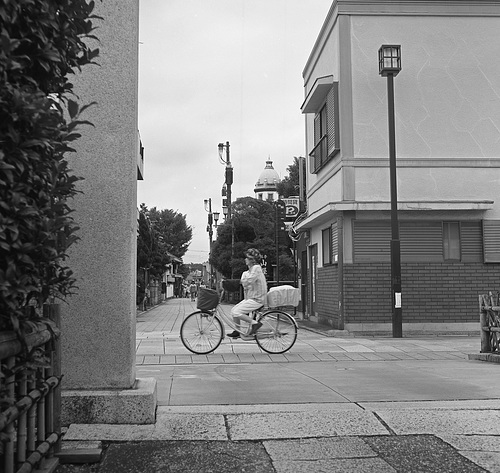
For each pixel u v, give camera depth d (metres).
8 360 2.72
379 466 3.66
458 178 15.54
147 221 32.34
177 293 93.81
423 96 15.66
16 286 2.46
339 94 15.62
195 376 7.09
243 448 3.99
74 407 4.30
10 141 2.43
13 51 2.54
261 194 50.72
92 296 4.52
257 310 10.03
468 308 15.26
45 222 2.68
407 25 15.77
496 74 15.79
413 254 15.32
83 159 4.61
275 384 6.34
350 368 7.90
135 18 4.78
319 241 18.25
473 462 3.73
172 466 3.65
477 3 15.79
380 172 15.44
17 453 2.94
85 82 4.66
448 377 6.82
